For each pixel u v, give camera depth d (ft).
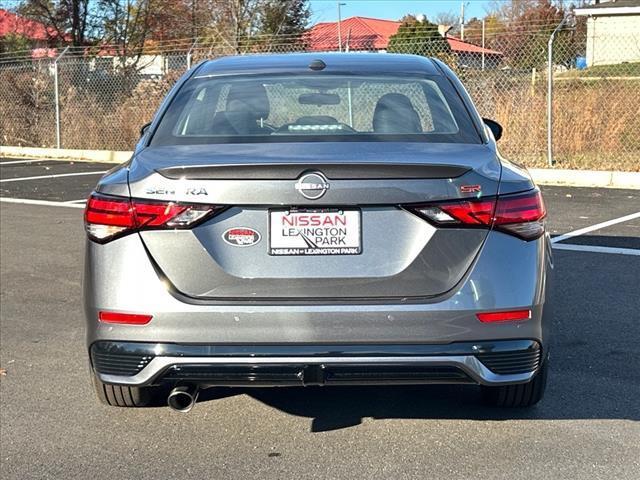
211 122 11.94
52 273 22.44
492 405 12.55
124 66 64.13
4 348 16.02
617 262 22.20
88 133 57.82
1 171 49.14
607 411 12.49
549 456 11.02
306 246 9.81
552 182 38.47
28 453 11.42
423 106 12.28
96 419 12.55
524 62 43.24
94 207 10.27
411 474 10.59
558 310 17.80
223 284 9.84
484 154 10.74
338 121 12.12
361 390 13.52
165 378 10.01
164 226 9.88
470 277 9.82
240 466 10.94
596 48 60.44
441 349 9.80
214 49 55.72
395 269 9.78
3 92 62.44
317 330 9.70
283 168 9.70
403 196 9.75
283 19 76.79
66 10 87.15
